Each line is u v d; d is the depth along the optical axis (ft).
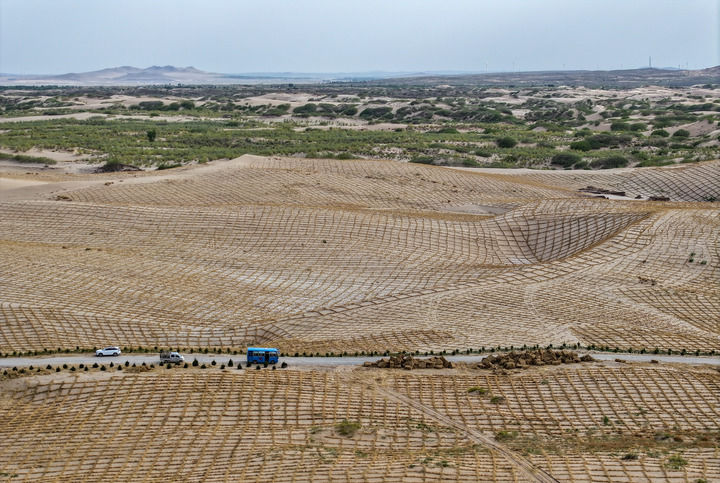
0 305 257.34
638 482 145.07
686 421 178.40
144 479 153.48
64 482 153.28
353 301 281.33
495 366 207.82
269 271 310.86
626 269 306.14
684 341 237.86
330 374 200.95
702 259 310.86
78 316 254.88
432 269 315.58
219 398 186.60
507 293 285.84
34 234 353.10
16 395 188.44
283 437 170.09
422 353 223.51
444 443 167.32
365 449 164.14
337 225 356.79
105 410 181.88
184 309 270.26
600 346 232.94
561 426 176.24
